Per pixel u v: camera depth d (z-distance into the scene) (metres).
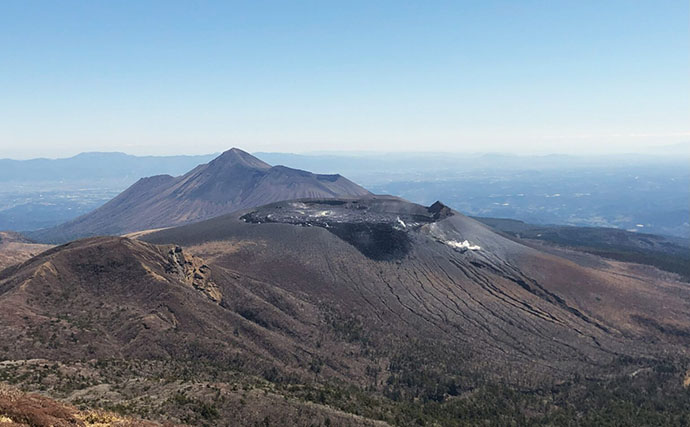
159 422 40.94
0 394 34.56
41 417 30.95
